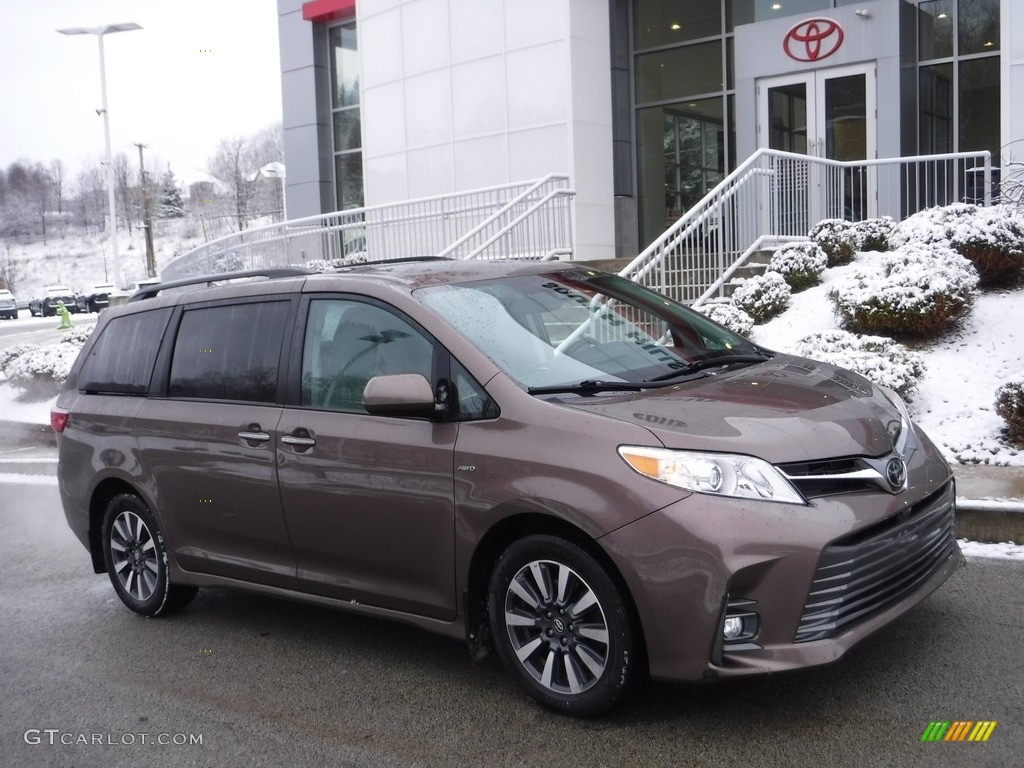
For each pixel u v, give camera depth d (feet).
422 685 15.75
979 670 14.39
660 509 12.46
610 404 13.88
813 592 12.28
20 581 23.76
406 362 15.38
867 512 12.71
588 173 59.52
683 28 60.70
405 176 67.46
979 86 51.26
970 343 30.19
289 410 16.67
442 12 63.87
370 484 15.28
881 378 26.94
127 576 20.43
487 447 14.03
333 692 15.78
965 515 20.70
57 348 51.98
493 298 16.17
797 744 12.67
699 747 12.81
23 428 42.70
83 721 15.49
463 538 14.28
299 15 82.12
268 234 69.15
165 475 18.63
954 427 26.16
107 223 423.64
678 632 12.39
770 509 12.32
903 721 13.05
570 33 58.13
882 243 38.52
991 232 33.14
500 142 61.93
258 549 17.37
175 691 16.39
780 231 43.57
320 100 82.48
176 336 19.22
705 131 60.49
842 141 52.95
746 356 16.84
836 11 52.06
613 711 13.85
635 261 40.11
